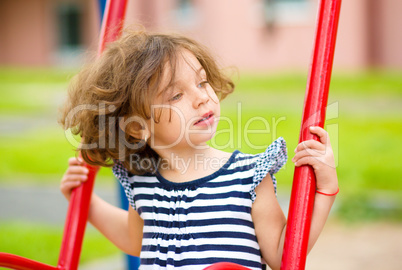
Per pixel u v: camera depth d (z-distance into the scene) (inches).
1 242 159.0
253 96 416.8
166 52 66.3
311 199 60.8
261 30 573.6
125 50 68.1
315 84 61.7
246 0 575.2
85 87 70.5
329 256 152.6
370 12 534.9
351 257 151.1
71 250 72.4
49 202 215.2
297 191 61.1
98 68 69.7
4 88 549.0
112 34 75.5
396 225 177.5
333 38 62.2
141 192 69.9
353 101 386.3
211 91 67.4
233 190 65.0
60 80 587.5
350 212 187.3
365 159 240.2
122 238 76.8
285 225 66.0
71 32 707.4
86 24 697.6
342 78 476.1
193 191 66.2
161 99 65.4
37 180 246.5
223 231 64.1
